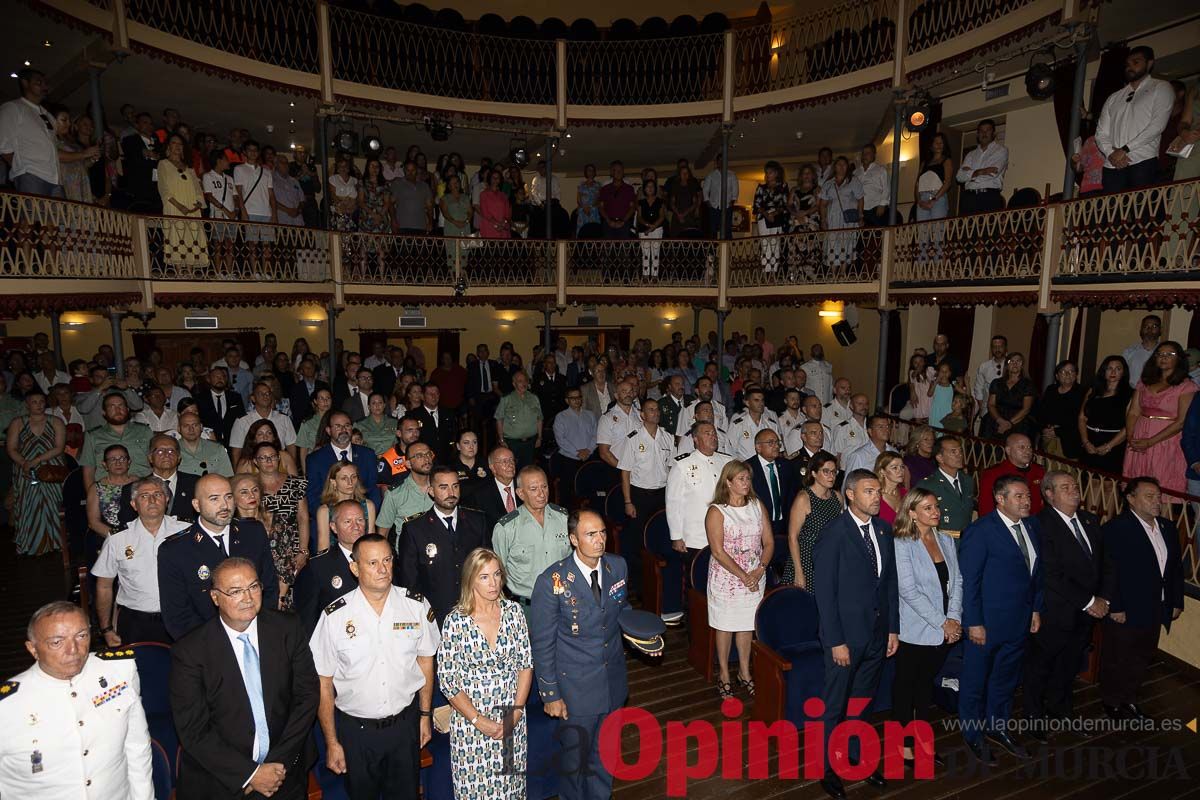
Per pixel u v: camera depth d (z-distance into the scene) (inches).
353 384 472.7
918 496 202.7
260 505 233.1
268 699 146.5
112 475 245.1
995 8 416.5
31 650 123.0
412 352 639.1
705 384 412.2
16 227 292.8
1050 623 219.5
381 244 553.6
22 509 364.2
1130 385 332.2
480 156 740.0
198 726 141.1
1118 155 328.5
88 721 126.5
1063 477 219.0
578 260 610.5
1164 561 234.1
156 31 434.0
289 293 492.7
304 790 155.6
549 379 556.1
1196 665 268.7
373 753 157.3
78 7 386.6
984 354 579.2
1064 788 200.2
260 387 336.8
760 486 286.8
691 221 598.2
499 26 661.3
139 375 414.3
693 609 261.9
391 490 250.2
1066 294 362.9
